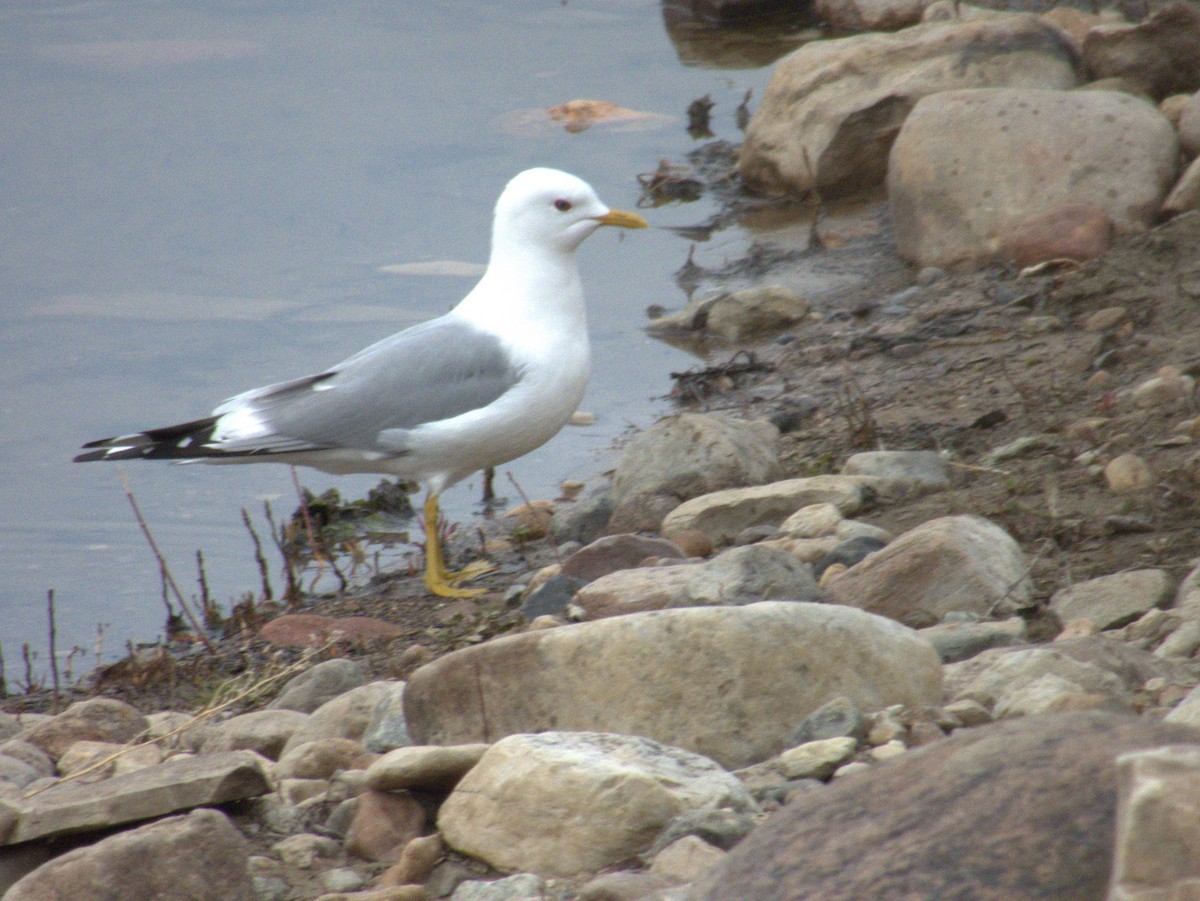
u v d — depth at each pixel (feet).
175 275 60.75
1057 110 53.16
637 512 37.58
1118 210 51.01
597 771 18.34
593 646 21.27
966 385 43.01
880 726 20.34
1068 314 46.03
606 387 50.62
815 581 28.86
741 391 47.96
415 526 43.75
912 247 55.47
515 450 37.78
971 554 27.84
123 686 34.01
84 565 40.96
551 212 36.42
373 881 19.17
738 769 20.70
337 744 23.31
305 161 72.59
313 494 45.24
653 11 95.66
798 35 89.56
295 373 51.90
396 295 58.23
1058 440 36.73
